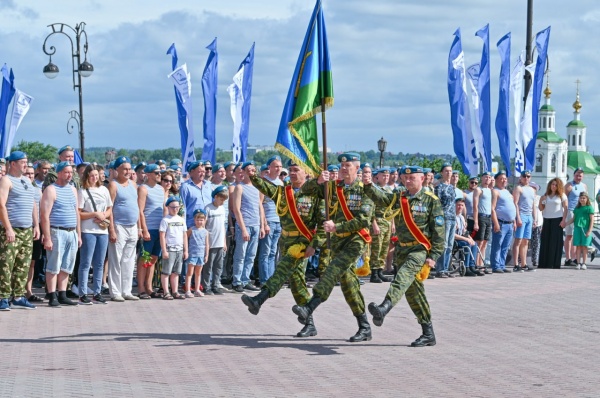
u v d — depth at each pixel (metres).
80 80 28.50
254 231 17.89
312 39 12.67
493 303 16.27
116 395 8.84
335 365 10.51
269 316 14.41
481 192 21.44
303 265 12.47
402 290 11.33
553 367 10.54
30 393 8.89
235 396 8.87
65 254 15.27
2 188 14.50
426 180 20.31
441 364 10.62
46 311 14.70
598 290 18.38
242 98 21.17
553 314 14.93
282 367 10.35
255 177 12.43
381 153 33.00
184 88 20.94
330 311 14.97
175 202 16.47
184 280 17.06
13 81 21.06
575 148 103.06
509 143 24.14
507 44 24.09
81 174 16.58
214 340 12.10
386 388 9.30
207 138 21.27
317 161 12.77
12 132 21.02
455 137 22.98
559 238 22.92
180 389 9.14
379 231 18.72
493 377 9.93
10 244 14.62
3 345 11.66
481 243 21.55
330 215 12.10
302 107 12.59
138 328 13.08
